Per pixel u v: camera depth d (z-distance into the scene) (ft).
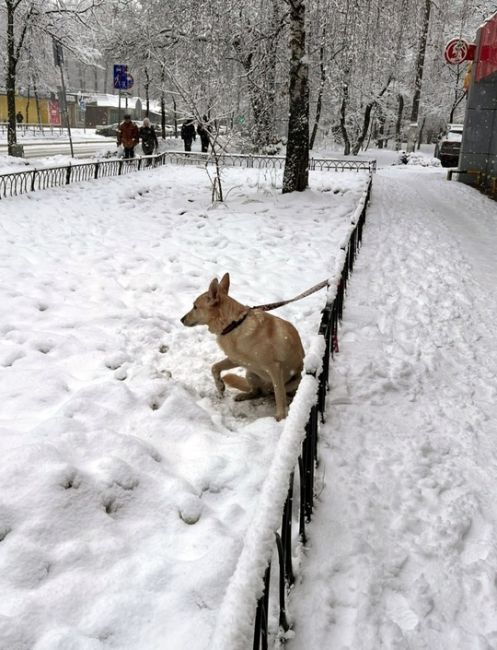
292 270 28.68
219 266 29.14
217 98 50.96
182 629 7.91
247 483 11.41
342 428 13.67
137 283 25.55
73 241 32.55
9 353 16.85
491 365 17.75
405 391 15.81
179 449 12.63
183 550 9.60
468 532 10.25
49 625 7.82
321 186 58.34
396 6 56.75
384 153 144.46
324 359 14.12
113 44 92.27
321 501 10.91
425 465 12.20
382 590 8.79
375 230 37.58
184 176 65.82
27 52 89.10
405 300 23.65
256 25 59.98
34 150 107.14
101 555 9.18
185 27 64.54
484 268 29.45
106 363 16.92
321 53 69.05
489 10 93.20
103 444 11.94
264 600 6.50
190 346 19.12
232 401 15.46
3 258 27.40
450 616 8.38
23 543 9.00
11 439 11.98
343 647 7.77
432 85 143.74
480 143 71.46
